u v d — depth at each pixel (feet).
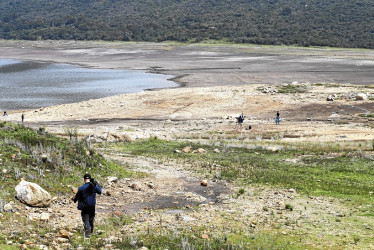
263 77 303.27
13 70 367.04
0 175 46.83
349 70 328.90
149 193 55.21
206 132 143.84
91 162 61.26
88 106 207.92
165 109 200.03
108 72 349.82
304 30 625.41
